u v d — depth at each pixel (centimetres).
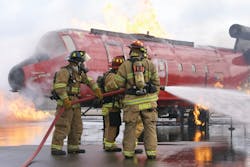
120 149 745
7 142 1048
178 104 1744
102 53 1557
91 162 577
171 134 1434
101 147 820
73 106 687
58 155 669
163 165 538
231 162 561
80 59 680
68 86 680
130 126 615
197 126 1834
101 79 762
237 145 825
